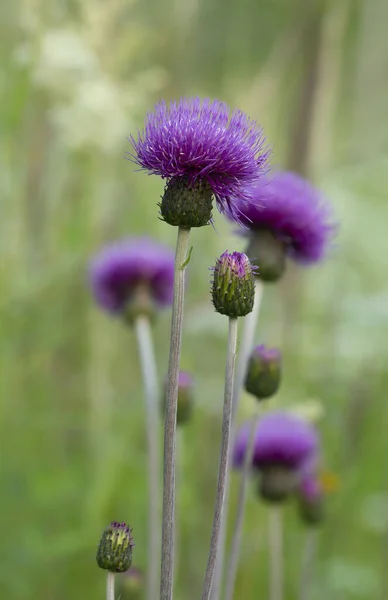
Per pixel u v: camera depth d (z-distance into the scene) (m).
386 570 1.09
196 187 0.65
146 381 0.82
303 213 0.77
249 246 0.77
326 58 1.16
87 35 1.00
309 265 0.79
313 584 1.04
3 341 1.00
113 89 0.99
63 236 1.06
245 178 0.65
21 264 1.02
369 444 1.16
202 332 1.04
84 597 0.97
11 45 1.02
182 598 1.00
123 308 0.85
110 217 1.12
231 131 0.65
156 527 0.79
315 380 1.16
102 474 0.99
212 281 0.65
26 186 1.06
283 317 1.14
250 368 0.74
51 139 1.06
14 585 0.92
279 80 1.16
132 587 0.77
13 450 1.02
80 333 1.10
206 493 1.13
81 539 0.93
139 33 1.03
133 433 1.09
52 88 0.99
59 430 1.10
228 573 0.74
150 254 0.85
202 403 1.09
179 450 0.83
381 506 1.12
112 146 1.00
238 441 0.84
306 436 0.84
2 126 0.99
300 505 0.91
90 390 1.07
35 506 0.99
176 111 0.65
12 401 1.03
